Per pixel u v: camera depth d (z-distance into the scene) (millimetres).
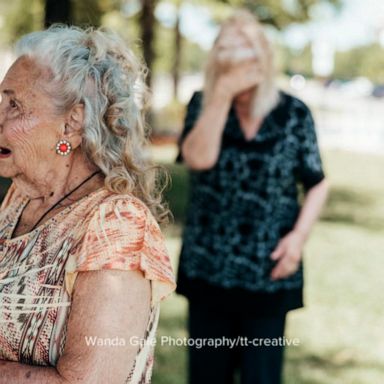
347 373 4082
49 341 1508
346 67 65438
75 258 1488
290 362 4188
